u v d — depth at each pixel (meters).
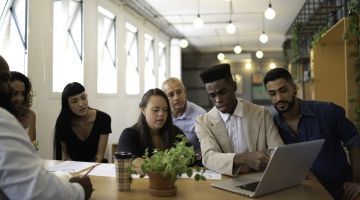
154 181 1.31
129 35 6.62
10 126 0.97
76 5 4.45
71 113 2.85
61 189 1.03
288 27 8.50
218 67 1.71
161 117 1.88
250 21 7.83
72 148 2.84
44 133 3.57
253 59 12.45
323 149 1.90
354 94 3.14
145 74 7.48
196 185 1.45
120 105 5.74
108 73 5.55
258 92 12.38
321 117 1.93
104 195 1.31
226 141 1.85
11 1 3.34
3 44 3.38
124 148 1.88
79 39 4.48
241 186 1.40
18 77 2.41
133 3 6.12
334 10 4.70
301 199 1.27
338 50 5.12
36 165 0.99
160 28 8.35
